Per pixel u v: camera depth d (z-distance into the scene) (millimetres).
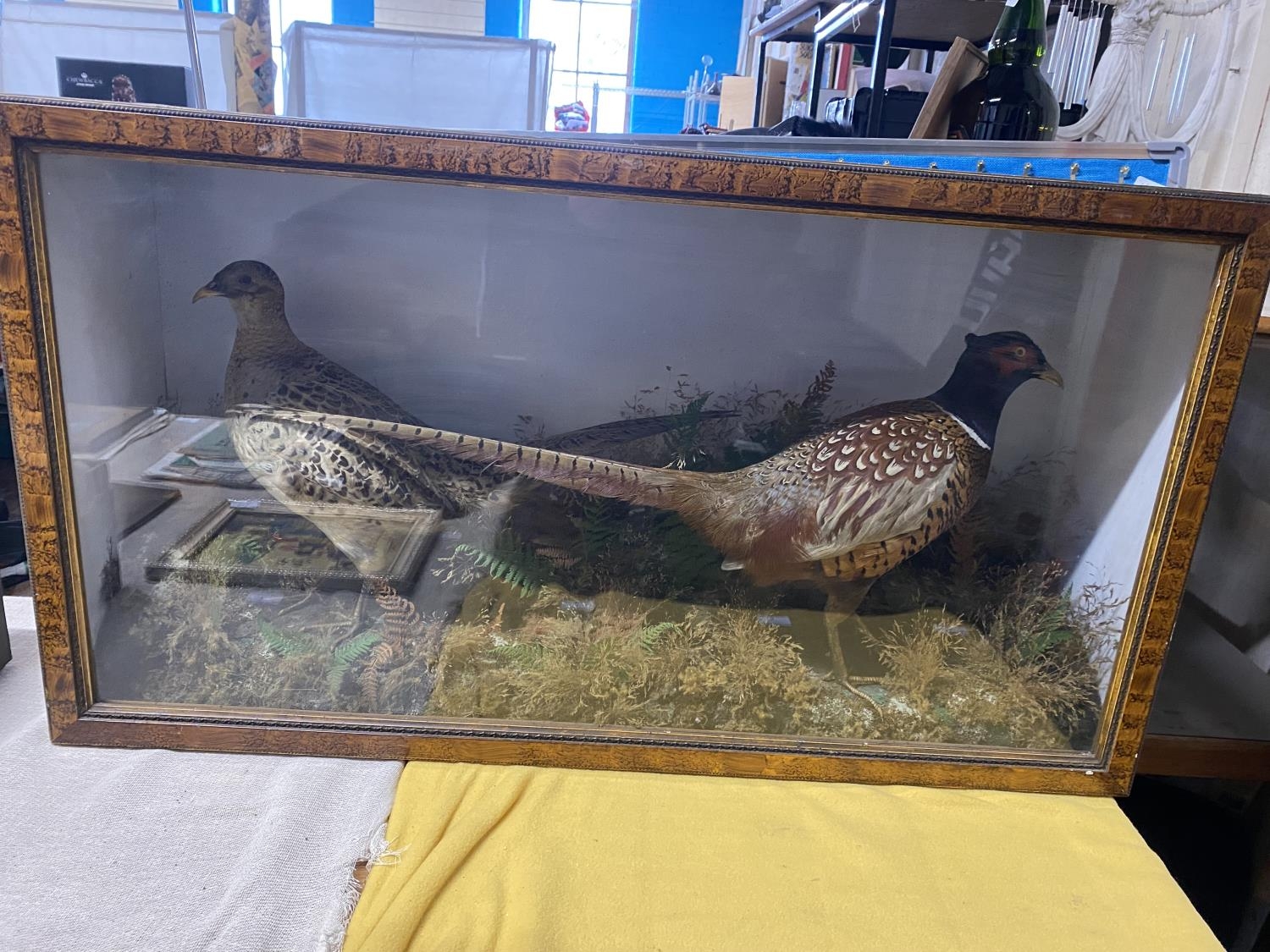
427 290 700
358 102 1515
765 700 769
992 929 611
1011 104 939
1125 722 738
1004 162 825
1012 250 665
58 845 637
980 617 768
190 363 691
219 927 577
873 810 720
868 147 830
